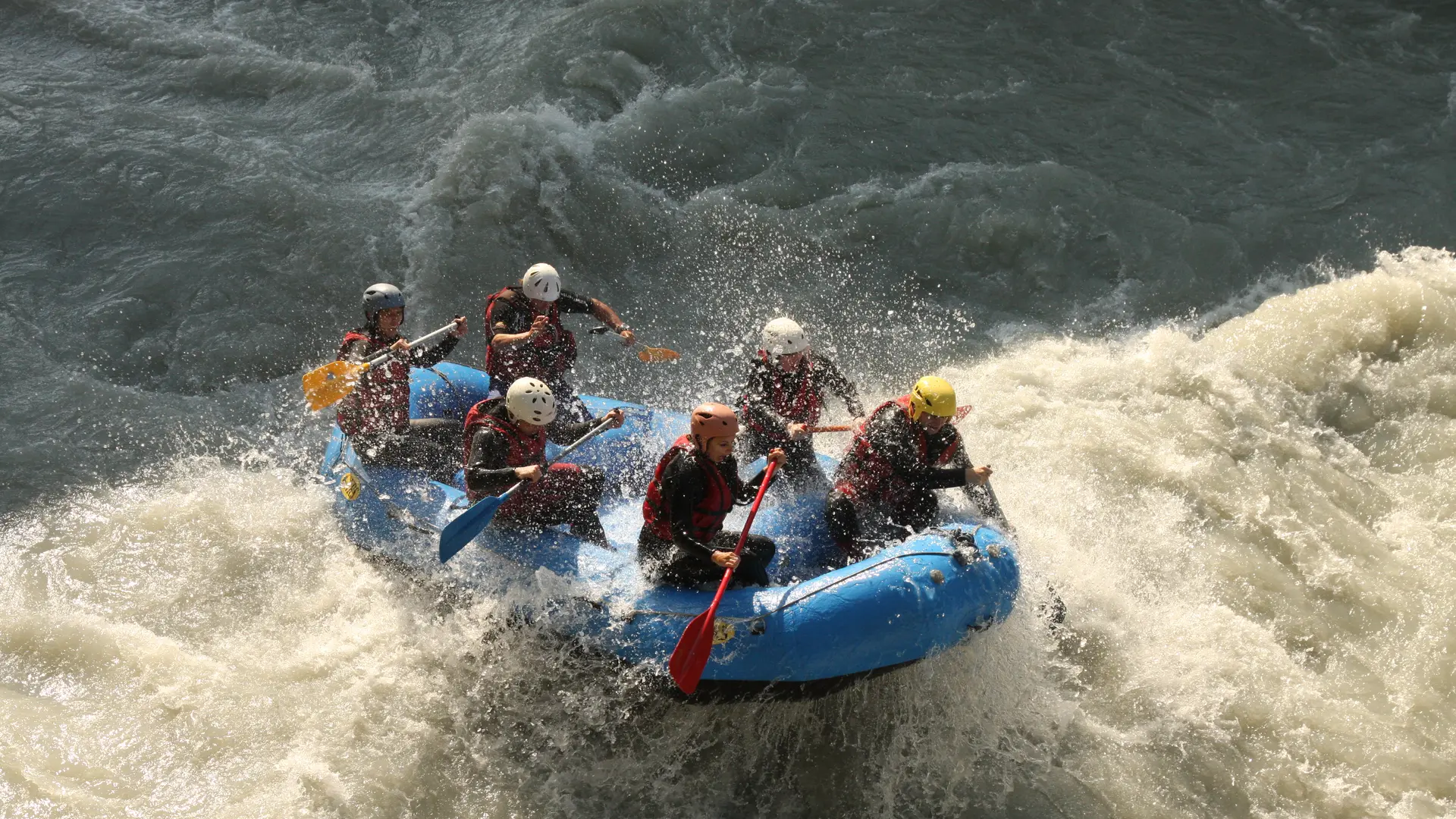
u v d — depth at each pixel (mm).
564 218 9805
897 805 5195
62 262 9172
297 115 11016
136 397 8047
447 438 6395
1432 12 13094
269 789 5109
